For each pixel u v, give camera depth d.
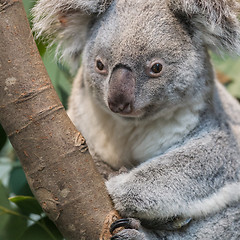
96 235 3.29
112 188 4.11
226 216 4.76
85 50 4.81
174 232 4.52
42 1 4.62
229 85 6.59
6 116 3.27
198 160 4.45
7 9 3.31
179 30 4.41
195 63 4.48
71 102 5.58
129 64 4.20
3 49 3.25
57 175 3.28
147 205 4.07
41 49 4.99
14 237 4.49
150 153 4.88
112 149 5.11
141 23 4.29
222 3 4.31
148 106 4.45
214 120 4.87
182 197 4.23
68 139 3.33
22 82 3.28
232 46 4.58
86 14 4.80
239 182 4.66
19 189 5.10
